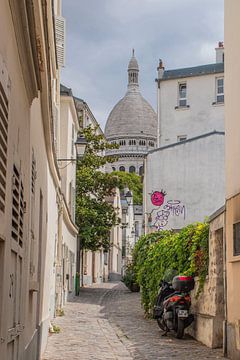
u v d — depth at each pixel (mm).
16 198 5871
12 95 5316
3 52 4652
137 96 137625
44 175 11641
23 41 5719
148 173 32344
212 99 43094
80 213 37469
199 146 31922
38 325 10438
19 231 6250
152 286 17875
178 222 31547
